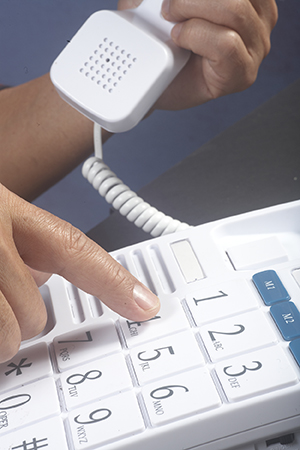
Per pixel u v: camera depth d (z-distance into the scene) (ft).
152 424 0.80
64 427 0.83
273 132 1.67
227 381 0.83
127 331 0.94
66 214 2.35
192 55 1.60
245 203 1.46
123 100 1.30
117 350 0.92
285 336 0.87
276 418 0.81
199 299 0.97
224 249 1.12
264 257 1.05
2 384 0.90
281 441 0.82
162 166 2.56
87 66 1.34
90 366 0.90
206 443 0.81
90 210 2.35
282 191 1.46
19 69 2.24
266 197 1.46
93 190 2.35
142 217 1.36
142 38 1.32
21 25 2.07
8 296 0.90
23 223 0.98
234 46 1.40
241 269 1.05
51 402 0.86
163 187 1.61
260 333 0.89
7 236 0.93
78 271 0.99
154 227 1.36
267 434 0.81
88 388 0.87
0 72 2.24
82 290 1.02
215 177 1.58
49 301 1.07
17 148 2.02
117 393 0.85
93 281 0.98
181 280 1.03
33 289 0.95
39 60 2.18
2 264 0.89
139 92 1.29
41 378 0.90
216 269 1.03
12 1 2.03
